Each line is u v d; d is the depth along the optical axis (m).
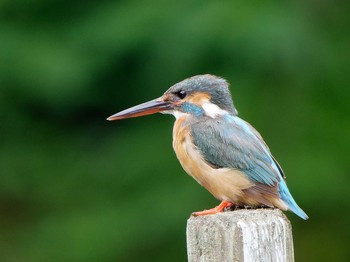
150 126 15.29
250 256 6.48
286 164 14.34
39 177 15.79
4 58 14.95
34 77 14.85
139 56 14.82
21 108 15.80
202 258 6.58
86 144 15.90
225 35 14.05
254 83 14.48
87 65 14.88
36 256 15.07
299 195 14.30
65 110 15.79
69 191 15.54
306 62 14.62
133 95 15.39
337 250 15.02
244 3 14.38
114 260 14.63
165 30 14.35
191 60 14.30
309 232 15.11
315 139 14.59
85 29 15.08
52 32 15.28
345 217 14.82
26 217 15.70
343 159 14.53
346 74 14.92
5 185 15.80
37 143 16.02
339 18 15.20
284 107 14.55
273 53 14.14
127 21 14.64
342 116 14.79
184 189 14.43
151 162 14.81
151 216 14.45
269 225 6.52
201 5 14.44
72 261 14.75
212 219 6.64
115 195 15.05
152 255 14.53
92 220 14.93
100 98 15.49
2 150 15.93
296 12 14.63
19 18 15.45
